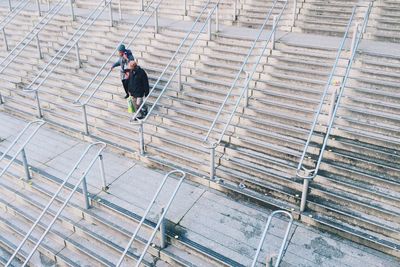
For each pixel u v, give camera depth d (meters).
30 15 12.16
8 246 5.88
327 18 9.15
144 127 7.55
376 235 5.10
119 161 7.02
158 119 7.62
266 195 5.95
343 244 5.11
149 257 5.25
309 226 5.44
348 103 6.79
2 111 9.11
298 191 5.86
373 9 8.82
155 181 6.45
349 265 4.77
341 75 7.11
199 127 7.21
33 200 6.34
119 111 8.05
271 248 5.06
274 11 9.83
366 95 6.77
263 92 7.37
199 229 5.39
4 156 6.65
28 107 8.91
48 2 12.23
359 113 6.50
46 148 7.45
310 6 9.59
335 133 6.42
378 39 8.27
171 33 9.54
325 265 4.78
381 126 6.25
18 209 6.31
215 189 6.25
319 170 6.04
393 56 7.04
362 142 6.20
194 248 5.05
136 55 9.32
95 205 5.95
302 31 9.06
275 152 6.46
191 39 9.14
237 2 10.30
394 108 6.38
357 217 5.27
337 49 7.61
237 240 5.20
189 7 10.81
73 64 9.62
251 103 7.32
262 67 7.89
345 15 9.09
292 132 6.64
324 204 5.54
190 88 7.98
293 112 6.96
